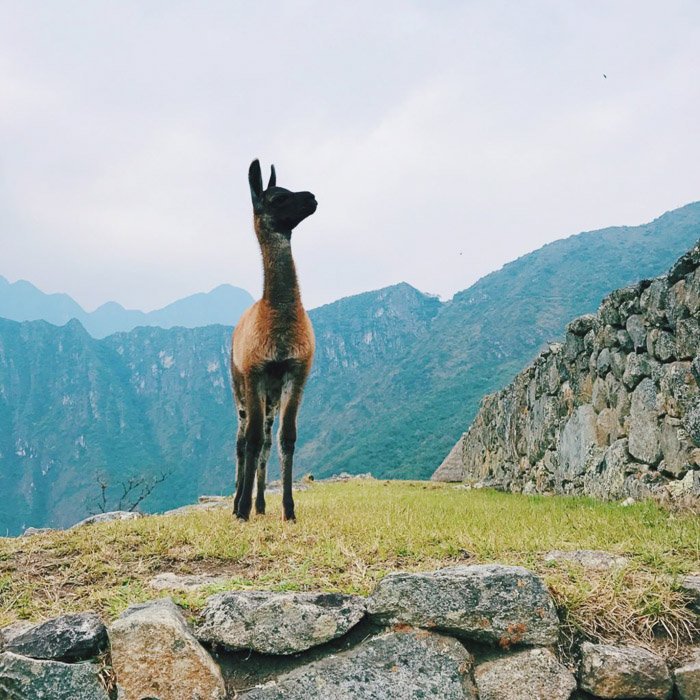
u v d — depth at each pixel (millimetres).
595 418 9211
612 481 8242
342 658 3420
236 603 3510
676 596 3641
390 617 3516
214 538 5125
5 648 3342
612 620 3564
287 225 6355
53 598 4035
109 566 4543
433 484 17531
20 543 5371
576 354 9992
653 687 3295
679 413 6695
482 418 18172
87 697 3191
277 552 4738
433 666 3373
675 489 6379
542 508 7449
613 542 4723
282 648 3416
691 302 6480
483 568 3678
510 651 3459
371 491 13156
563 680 3354
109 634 3361
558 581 3789
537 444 11977
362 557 4469
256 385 6383
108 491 144375
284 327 6262
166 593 3881
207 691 3270
